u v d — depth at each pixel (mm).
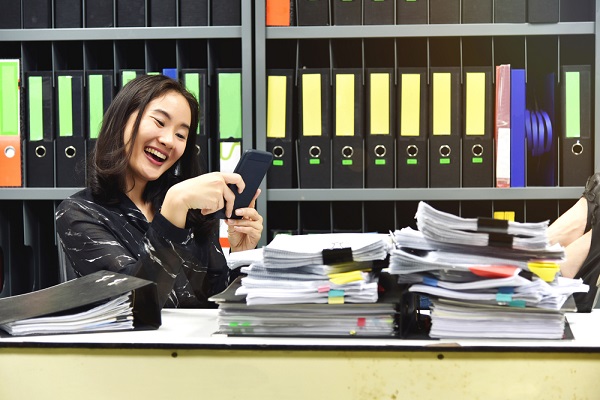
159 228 1141
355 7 2154
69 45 2461
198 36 2174
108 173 1534
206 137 2156
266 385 903
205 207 1148
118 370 917
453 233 941
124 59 2359
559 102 2158
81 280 1120
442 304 937
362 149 2145
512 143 2115
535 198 2117
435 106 2119
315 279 958
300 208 2311
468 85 2111
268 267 978
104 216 1518
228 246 2131
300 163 2164
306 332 959
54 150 2197
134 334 993
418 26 2131
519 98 2109
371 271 1039
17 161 2199
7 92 2188
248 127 2166
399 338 937
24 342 920
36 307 1007
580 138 2109
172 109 1578
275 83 2164
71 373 920
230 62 2504
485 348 878
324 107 2143
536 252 934
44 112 2191
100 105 2174
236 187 1221
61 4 2209
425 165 2139
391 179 2148
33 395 925
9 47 2418
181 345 907
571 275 1674
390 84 2127
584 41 2250
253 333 967
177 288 1458
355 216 2523
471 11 2129
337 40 2463
